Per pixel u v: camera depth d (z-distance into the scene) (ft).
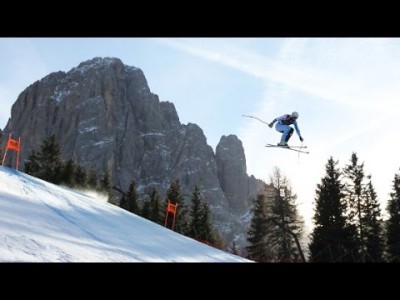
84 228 30.42
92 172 205.67
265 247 136.56
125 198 185.68
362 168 131.03
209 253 43.52
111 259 22.88
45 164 176.96
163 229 52.47
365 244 116.78
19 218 24.84
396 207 120.98
